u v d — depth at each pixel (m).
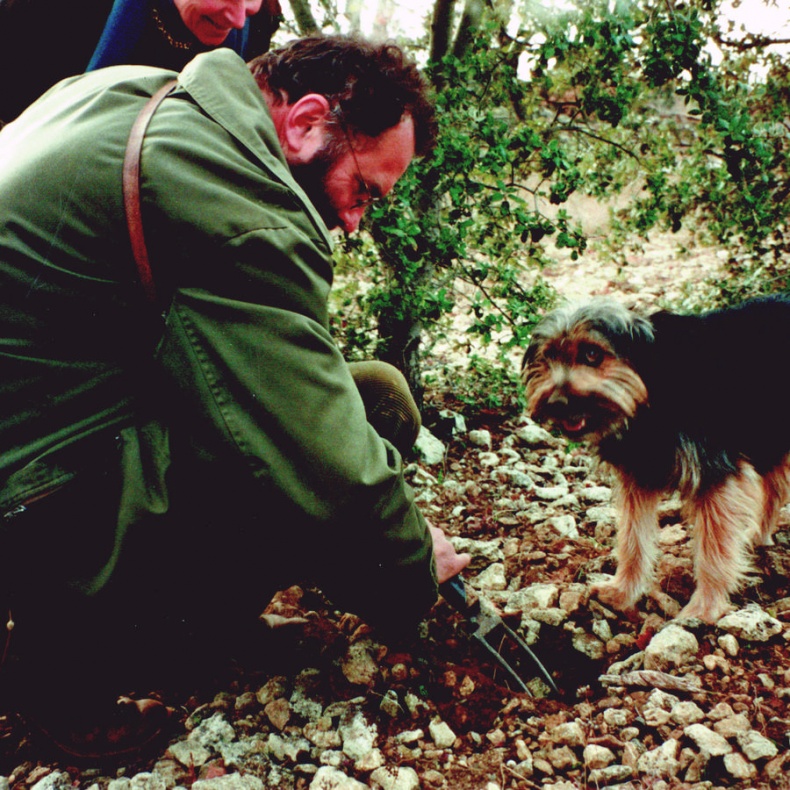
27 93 2.37
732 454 2.53
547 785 1.83
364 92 1.64
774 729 1.91
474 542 2.93
